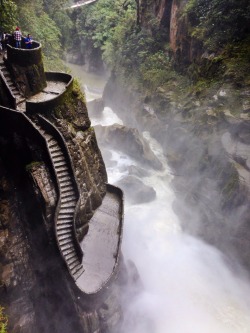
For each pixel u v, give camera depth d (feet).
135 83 151.84
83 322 59.82
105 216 70.90
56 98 60.23
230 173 90.94
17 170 58.70
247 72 107.45
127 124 149.38
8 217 57.98
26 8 110.73
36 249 60.85
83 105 67.56
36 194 55.88
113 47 181.37
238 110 100.22
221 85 110.01
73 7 220.02
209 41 121.08
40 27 121.70
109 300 63.62
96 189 70.44
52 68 118.73
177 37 140.15
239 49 114.32
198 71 122.83
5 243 57.36
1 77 56.29
